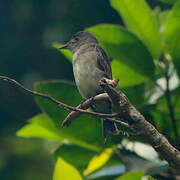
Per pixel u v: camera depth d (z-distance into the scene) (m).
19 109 21.45
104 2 20.58
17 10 22.75
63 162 11.22
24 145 18.30
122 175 10.59
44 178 17.84
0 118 21.36
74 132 11.12
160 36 11.26
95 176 11.05
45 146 18.12
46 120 11.27
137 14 11.33
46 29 22.17
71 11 21.27
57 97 10.98
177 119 11.20
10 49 22.41
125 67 11.06
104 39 10.89
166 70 11.11
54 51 21.94
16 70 22.17
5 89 21.66
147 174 10.23
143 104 11.20
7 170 18.08
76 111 8.62
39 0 22.52
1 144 18.92
